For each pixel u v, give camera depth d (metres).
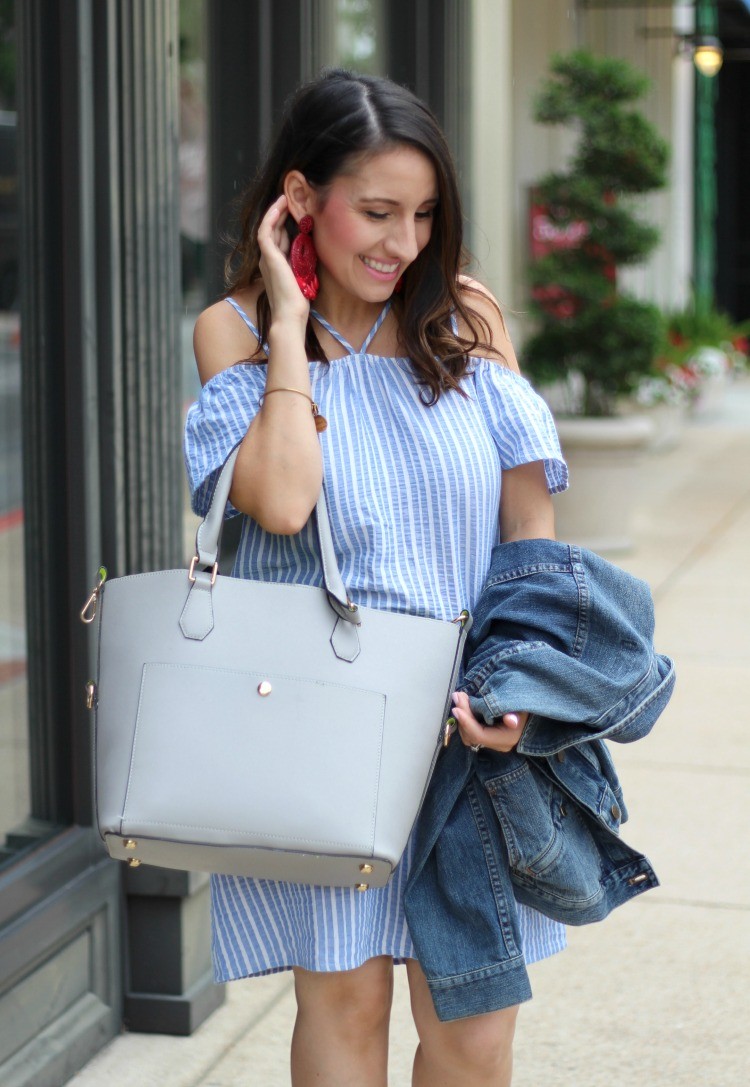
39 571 3.22
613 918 3.99
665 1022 3.43
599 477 8.68
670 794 4.92
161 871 3.31
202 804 1.98
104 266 3.16
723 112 26.83
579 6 12.93
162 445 3.32
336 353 2.27
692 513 10.30
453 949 2.16
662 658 2.29
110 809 2.01
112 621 2.08
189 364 4.60
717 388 16.47
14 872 3.00
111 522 3.22
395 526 2.17
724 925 3.93
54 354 3.18
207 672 2.02
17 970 2.91
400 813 2.03
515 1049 3.32
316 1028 2.28
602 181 8.45
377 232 2.13
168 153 3.31
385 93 2.13
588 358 8.54
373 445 2.19
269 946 2.28
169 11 3.30
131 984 3.38
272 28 4.86
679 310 17.86
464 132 6.54
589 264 8.53
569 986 3.61
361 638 2.04
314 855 1.99
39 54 3.10
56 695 3.25
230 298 2.32
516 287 11.11
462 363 2.24
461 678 2.24
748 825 4.64
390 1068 3.25
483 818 2.20
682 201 19.42
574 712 2.12
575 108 8.41
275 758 1.99
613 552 8.78
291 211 2.21
